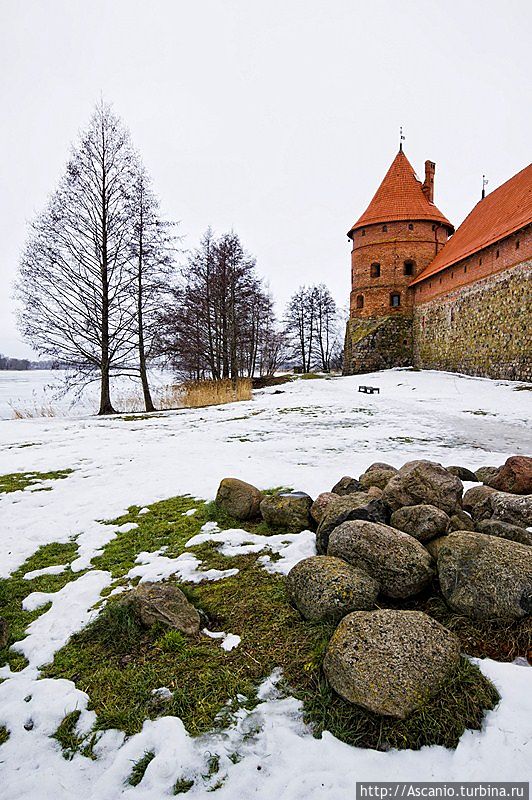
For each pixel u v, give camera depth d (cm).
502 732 227
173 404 2375
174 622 334
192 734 246
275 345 5772
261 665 293
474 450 927
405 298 3825
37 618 383
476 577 310
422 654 257
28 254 1964
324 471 760
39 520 616
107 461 941
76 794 221
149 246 2155
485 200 3353
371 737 235
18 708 276
